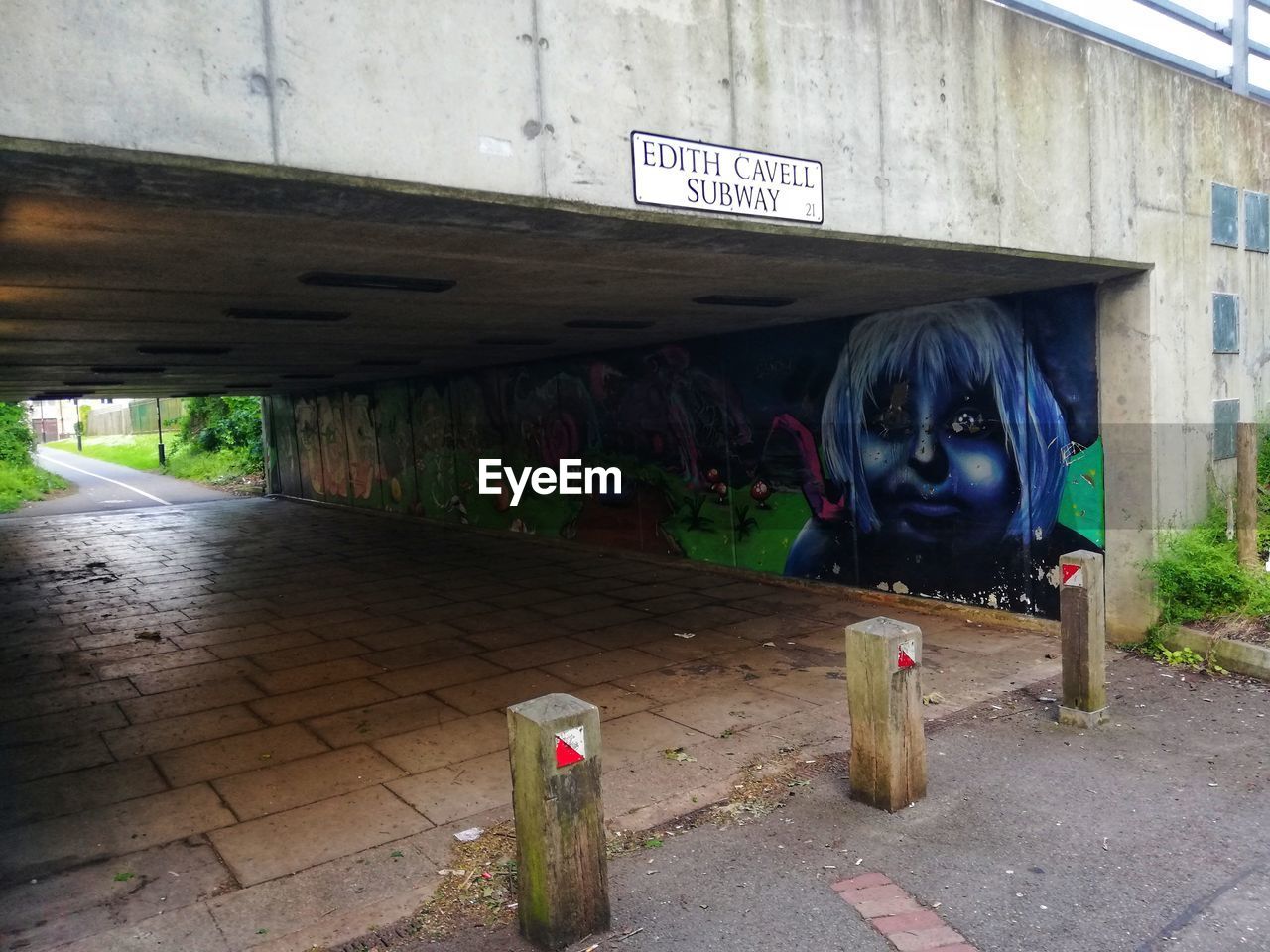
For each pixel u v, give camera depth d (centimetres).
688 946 320
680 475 1076
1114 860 373
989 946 316
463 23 356
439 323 828
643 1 407
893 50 503
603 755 504
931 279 639
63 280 525
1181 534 686
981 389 753
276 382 1686
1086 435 688
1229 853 376
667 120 415
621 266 539
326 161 327
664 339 1042
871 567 862
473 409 1477
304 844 409
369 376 1595
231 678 685
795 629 769
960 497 779
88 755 532
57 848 412
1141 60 655
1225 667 616
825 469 897
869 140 494
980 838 395
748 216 445
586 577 1052
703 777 468
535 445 1334
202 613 935
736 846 395
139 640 823
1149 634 662
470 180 359
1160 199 671
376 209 372
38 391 1698
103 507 2212
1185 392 695
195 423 3450
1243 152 774
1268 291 818
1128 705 560
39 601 1037
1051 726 528
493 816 432
